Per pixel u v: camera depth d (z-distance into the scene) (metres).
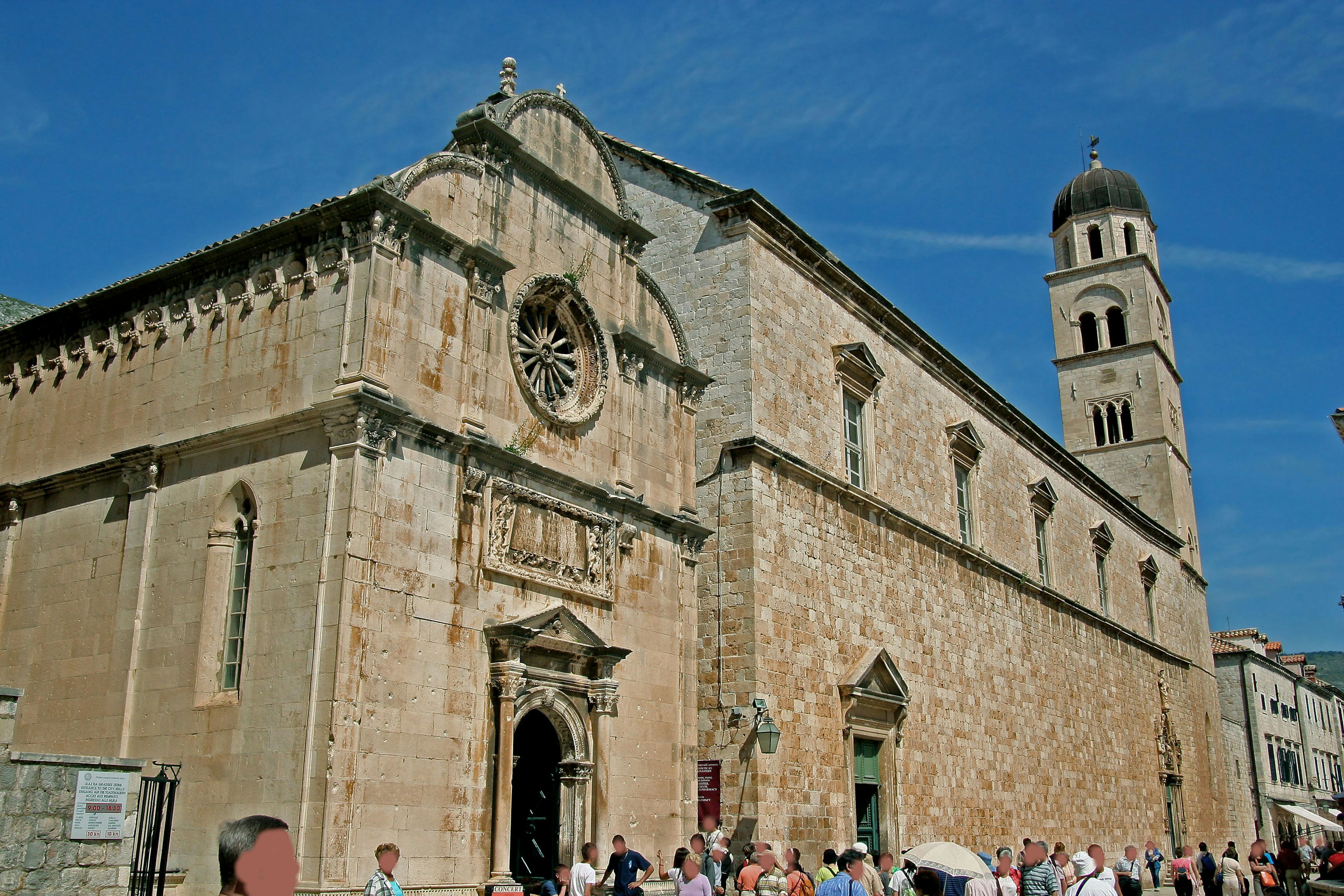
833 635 33.66
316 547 20.17
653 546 27.94
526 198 25.97
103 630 22.84
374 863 19.12
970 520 44.94
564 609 23.95
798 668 31.62
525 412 24.69
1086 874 20.97
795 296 35.31
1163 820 60.25
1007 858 21.44
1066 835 47.31
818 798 31.20
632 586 26.89
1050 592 50.59
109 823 17.08
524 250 25.61
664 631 27.73
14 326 26.98
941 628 40.44
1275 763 91.69
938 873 21.56
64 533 24.50
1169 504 71.12
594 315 27.12
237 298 23.39
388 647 20.19
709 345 33.16
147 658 21.91
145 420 24.05
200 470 22.53
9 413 27.06
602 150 28.97
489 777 21.83
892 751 35.31
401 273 22.09
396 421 21.09
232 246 23.19
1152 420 72.62
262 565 20.81
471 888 20.86
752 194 33.22
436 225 22.69
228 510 21.86
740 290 33.03
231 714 20.17
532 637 22.55
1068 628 52.62
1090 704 53.50
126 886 17.11
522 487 23.80
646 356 28.95
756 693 29.61
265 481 21.41
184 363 23.80
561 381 26.47
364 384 20.64
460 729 21.38
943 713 39.38
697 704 30.44
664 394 29.58
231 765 19.84
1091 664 54.75
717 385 32.62
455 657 21.58
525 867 23.12
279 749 19.36
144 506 23.06
